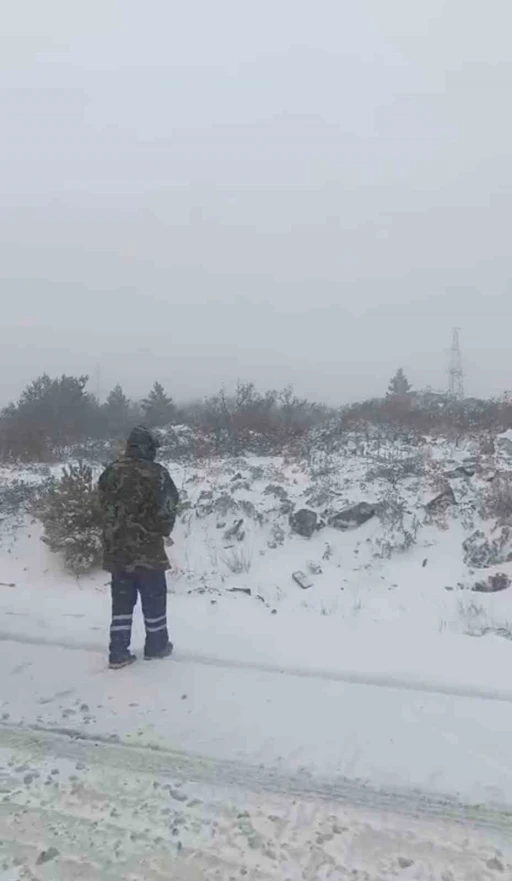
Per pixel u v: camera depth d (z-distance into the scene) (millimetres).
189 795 3541
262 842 3156
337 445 13773
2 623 6543
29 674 5219
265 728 4289
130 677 5117
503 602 7160
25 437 17062
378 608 7156
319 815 3377
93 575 8680
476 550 8391
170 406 24578
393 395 22250
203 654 5574
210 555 8945
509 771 3805
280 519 9703
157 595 5488
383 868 2982
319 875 2932
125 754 3969
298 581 7988
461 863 3025
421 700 4723
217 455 13914
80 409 22516
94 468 13016
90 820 3328
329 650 5668
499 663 5375
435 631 6289
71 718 4445
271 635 6043
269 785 3646
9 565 9203
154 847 3121
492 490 9922
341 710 4555
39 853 3082
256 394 21828
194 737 4172
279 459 13422
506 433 14422
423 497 10000
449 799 3535
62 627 6359
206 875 2930
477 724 4359
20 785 3637
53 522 8930
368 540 8945
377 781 3695
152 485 5426
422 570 8148
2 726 4344
